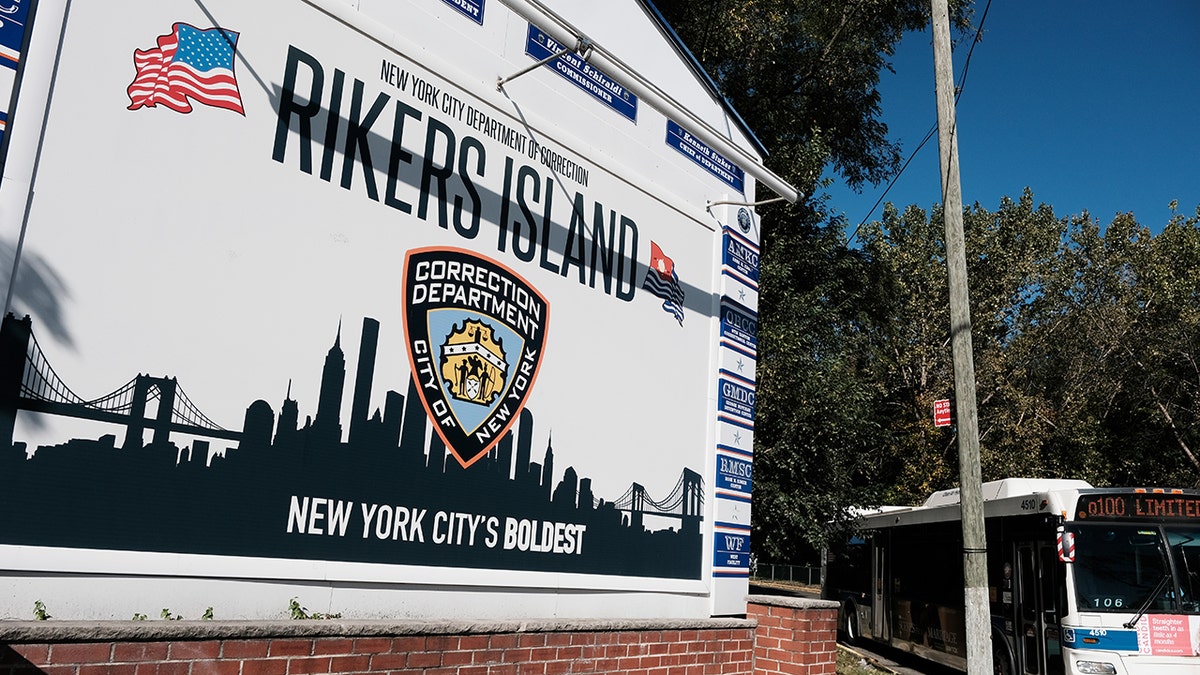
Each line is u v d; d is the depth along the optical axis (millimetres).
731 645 7961
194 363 4746
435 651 5434
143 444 4516
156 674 4215
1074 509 11336
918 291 31500
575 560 6824
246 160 5098
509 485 6398
